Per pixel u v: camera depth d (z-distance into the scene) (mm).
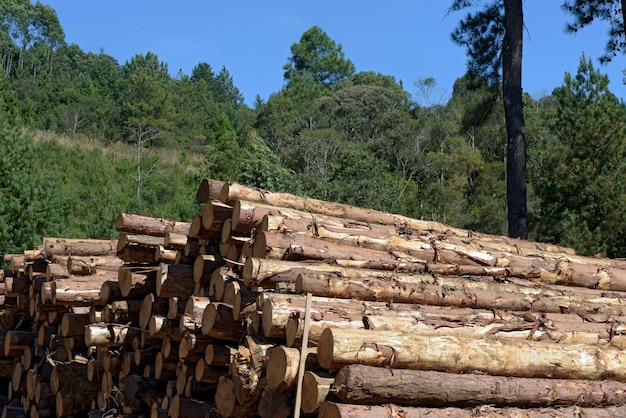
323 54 78312
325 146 38938
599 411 4578
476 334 4973
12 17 79125
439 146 43812
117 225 7449
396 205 30734
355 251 5871
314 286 5023
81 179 29953
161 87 56125
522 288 6207
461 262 6496
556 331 5297
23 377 8922
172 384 6293
